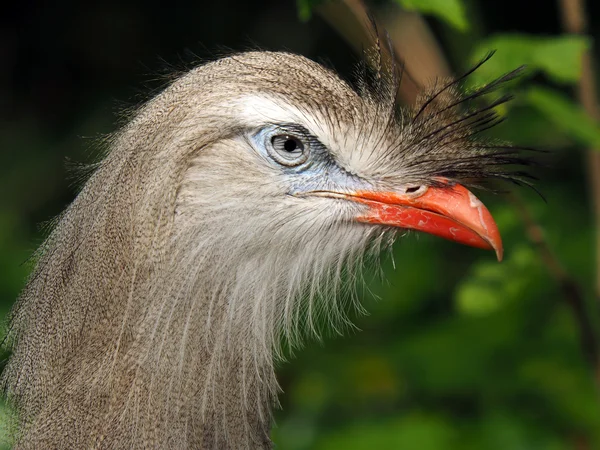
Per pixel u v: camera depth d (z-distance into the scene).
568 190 11.30
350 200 5.47
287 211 5.20
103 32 14.26
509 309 9.48
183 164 4.87
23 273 10.58
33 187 12.87
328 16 6.86
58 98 14.18
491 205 8.01
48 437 4.85
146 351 4.83
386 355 10.09
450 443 8.83
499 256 5.36
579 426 8.92
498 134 7.93
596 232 7.91
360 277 6.16
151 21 14.20
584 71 7.36
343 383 9.94
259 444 5.28
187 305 4.96
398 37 7.05
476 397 9.40
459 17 5.84
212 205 4.98
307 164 5.25
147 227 4.81
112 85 14.10
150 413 4.84
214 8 14.04
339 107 5.30
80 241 4.94
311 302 5.71
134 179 4.83
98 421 4.81
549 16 13.39
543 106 6.38
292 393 10.12
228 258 5.08
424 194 5.48
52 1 14.38
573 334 9.61
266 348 5.41
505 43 6.18
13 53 14.47
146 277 4.82
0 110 14.20
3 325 5.79
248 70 5.07
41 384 4.97
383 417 9.34
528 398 9.26
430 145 5.55
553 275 7.29
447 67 7.21
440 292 10.73
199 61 5.71
